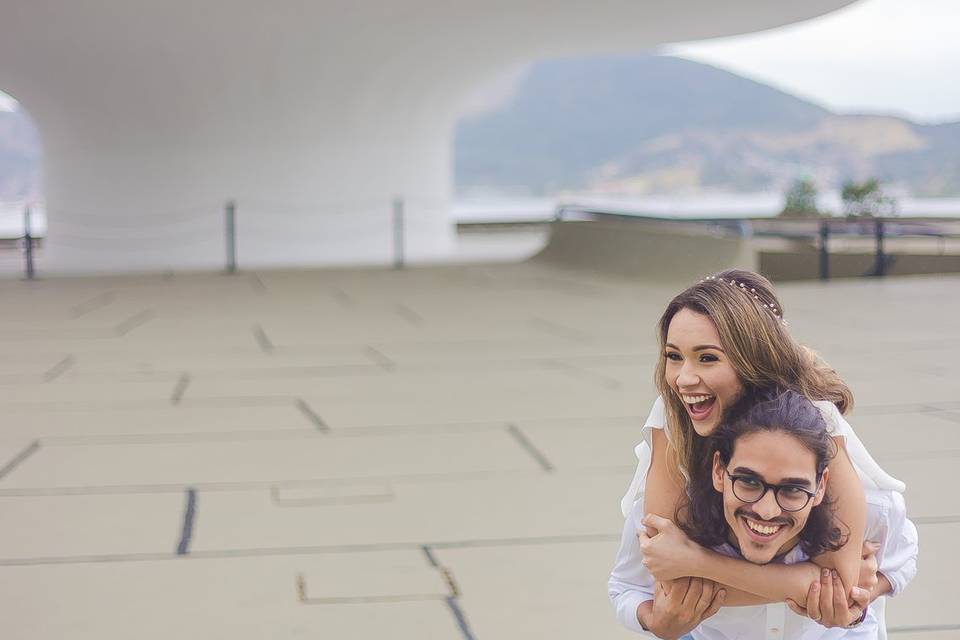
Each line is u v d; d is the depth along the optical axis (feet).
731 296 8.68
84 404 29.30
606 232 68.39
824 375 9.04
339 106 78.13
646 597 9.52
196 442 24.95
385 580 16.19
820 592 8.52
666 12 67.41
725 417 8.68
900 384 30.96
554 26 71.61
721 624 9.35
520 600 15.40
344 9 68.54
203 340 40.98
